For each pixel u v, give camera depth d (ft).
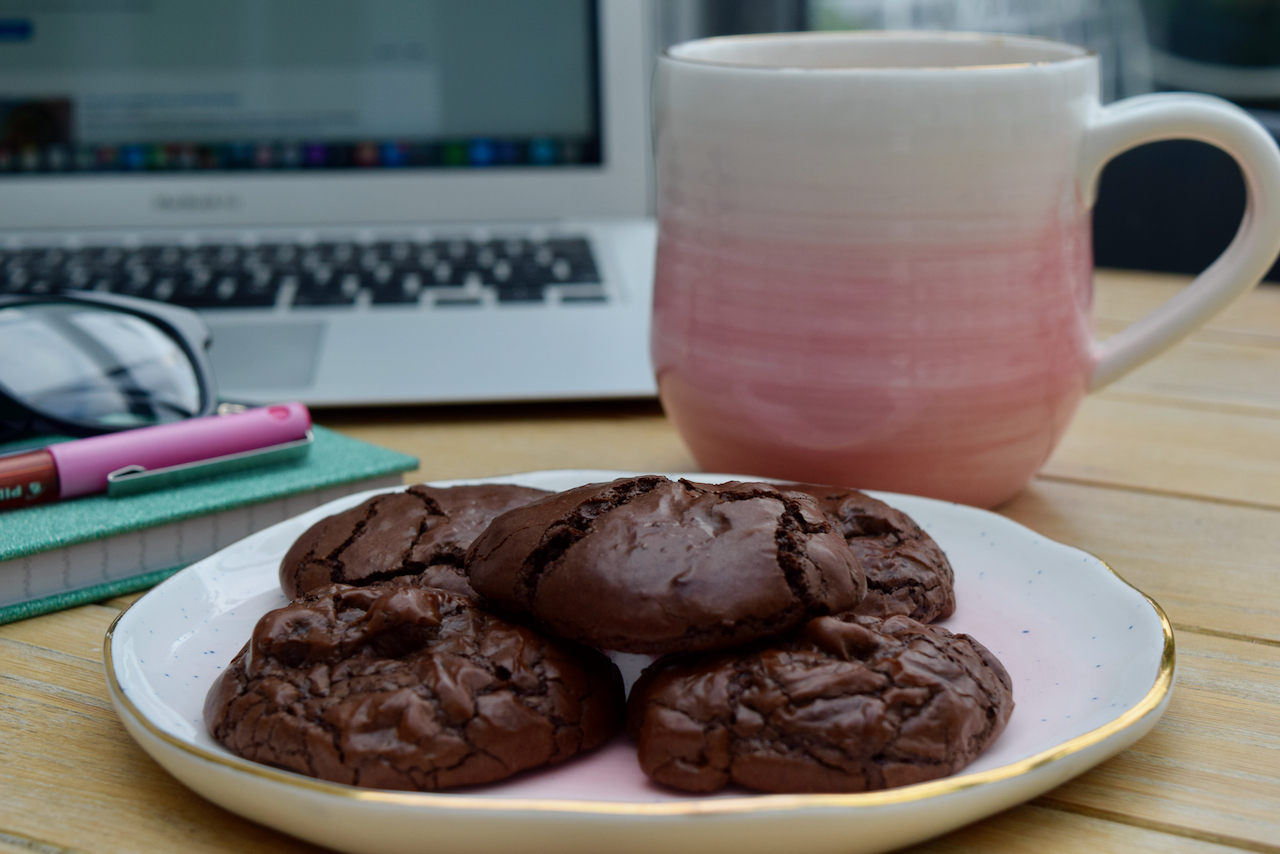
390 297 1.90
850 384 1.45
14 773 1.21
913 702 1.16
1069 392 1.50
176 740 1.15
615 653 1.24
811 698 1.16
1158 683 1.20
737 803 1.09
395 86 2.09
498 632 1.21
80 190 2.06
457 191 2.13
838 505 1.39
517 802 1.10
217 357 1.76
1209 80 3.46
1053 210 1.45
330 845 1.13
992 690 1.20
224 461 1.49
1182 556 1.49
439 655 1.19
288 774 1.12
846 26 3.74
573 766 1.19
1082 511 1.58
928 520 1.43
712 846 1.10
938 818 1.11
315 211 2.11
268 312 1.86
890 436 1.46
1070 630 1.30
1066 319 1.48
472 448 1.69
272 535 1.41
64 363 1.61
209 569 1.36
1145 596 1.30
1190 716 1.26
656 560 1.20
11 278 1.89
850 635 1.19
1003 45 1.59
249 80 2.06
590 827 1.09
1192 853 1.15
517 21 2.09
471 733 1.16
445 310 1.87
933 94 1.39
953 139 1.40
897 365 1.44
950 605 1.33
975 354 1.44
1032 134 1.42
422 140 2.11
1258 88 3.41
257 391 1.72
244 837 1.16
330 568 1.33
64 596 1.39
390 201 2.12
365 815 1.10
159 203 2.07
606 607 1.19
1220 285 1.48
